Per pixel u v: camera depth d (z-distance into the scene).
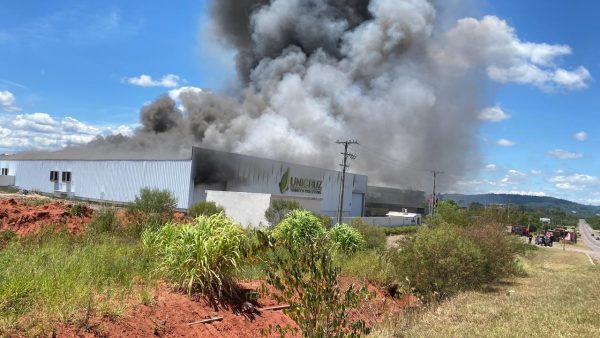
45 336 4.94
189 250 7.56
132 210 14.80
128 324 5.88
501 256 17.95
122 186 50.62
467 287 13.66
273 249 5.45
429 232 13.79
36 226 11.93
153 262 8.30
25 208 13.93
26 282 5.79
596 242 105.25
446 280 12.89
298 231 14.83
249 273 9.41
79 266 7.16
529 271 23.53
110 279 7.12
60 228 11.84
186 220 16.50
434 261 12.79
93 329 5.43
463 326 8.72
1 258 7.00
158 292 7.20
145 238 9.55
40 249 8.51
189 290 7.21
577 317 9.95
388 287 12.84
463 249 13.32
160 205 15.38
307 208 41.16
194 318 6.84
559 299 12.92
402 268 12.95
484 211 33.75
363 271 13.05
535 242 70.88
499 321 9.22
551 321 9.40
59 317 5.30
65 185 57.31
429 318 9.48
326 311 5.23
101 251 8.60
